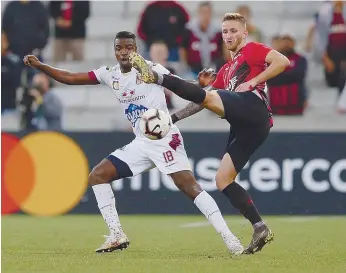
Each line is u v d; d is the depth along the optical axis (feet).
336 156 162.91
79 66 207.10
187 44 193.67
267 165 163.12
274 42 186.39
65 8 204.23
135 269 77.46
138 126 96.32
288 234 126.62
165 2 193.67
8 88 193.77
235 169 93.66
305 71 186.80
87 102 204.74
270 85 187.42
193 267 79.20
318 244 110.73
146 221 151.43
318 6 214.07
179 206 164.96
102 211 96.43
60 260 86.74
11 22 195.52
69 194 164.66
